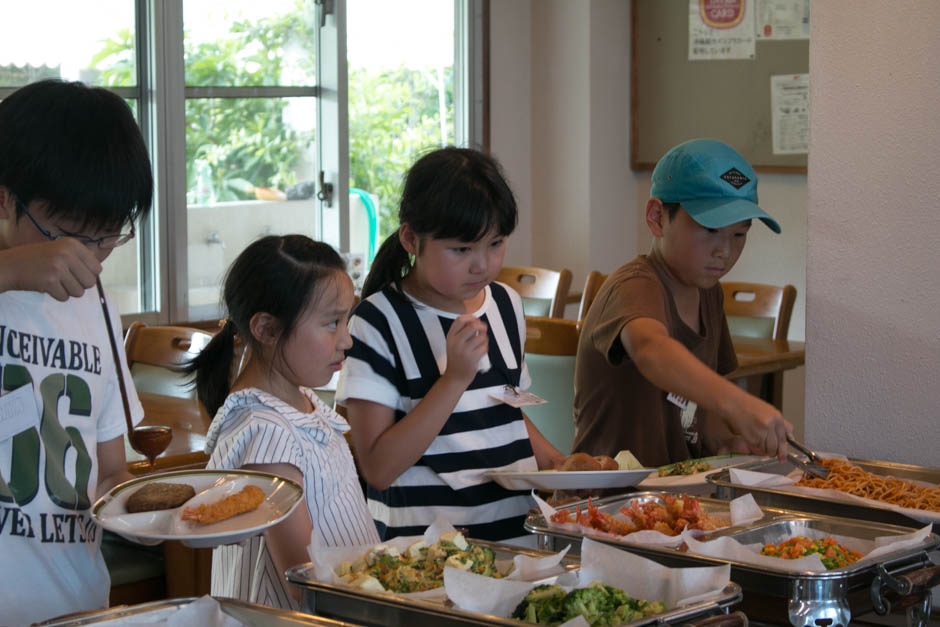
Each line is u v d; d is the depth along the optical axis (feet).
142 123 13.42
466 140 17.12
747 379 12.54
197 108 13.88
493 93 17.22
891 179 6.09
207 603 3.64
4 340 4.19
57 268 3.67
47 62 12.57
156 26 13.20
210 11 13.87
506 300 6.37
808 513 5.10
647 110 17.60
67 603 4.33
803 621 4.00
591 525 4.88
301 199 15.34
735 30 16.56
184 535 3.71
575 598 3.69
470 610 3.73
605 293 6.54
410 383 5.74
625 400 6.53
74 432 4.40
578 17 17.10
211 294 14.28
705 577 3.87
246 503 3.98
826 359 6.43
